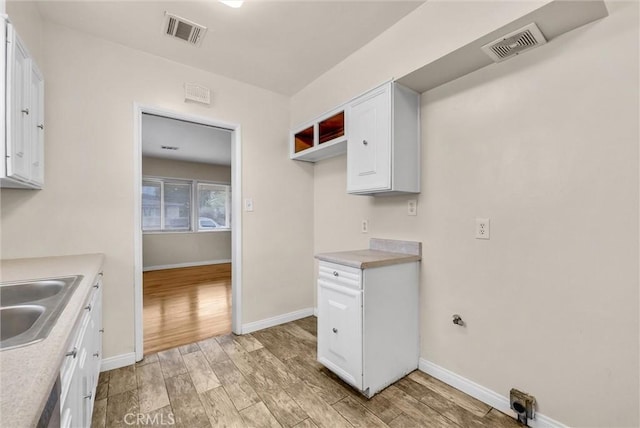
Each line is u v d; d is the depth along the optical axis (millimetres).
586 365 1363
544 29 1398
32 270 1482
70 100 1995
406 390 1856
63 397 831
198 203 6660
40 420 609
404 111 1987
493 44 1516
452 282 1904
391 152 1911
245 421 1582
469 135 1811
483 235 1740
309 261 3246
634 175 1230
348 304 1839
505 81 1644
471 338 1802
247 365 2174
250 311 2830
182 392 1835
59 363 634
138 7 1823
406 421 1578
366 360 1762
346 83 2471
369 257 1962
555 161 1452
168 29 2035
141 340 2240
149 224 6074
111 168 2139
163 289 4508
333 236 2971
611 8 1279
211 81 2635
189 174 6473
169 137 4434
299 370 2104
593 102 1335
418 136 2076
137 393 1821
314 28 2080
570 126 1403
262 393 1828
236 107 2777
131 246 2209
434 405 1710
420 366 2088
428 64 1715
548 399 1483
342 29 2104
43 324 810
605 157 1303
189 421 1579
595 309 1337
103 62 2125
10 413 458
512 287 1615
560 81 1436
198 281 5043
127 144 2205
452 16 1691
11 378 554
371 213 2514
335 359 1946
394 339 1929
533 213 1531
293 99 3137
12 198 1820
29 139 1539
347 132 2262
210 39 2170
